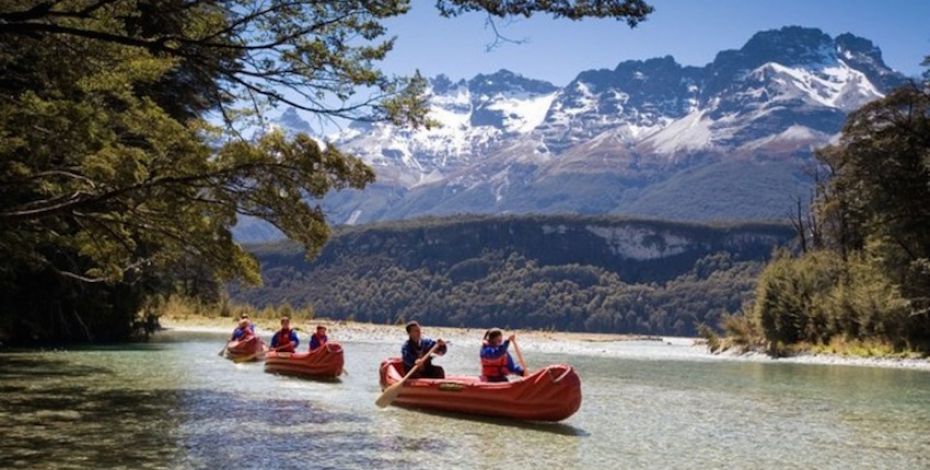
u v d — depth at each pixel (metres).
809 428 13.54
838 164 45.19
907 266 35.88
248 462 9.74
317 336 21.67
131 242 15.48
